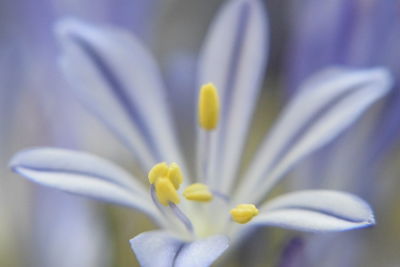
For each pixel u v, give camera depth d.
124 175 0.18
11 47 0.20
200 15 0.21
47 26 0.21
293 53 0.20
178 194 0.18
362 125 0.20
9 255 0.20
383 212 0.20
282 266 0.18
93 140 0.20
